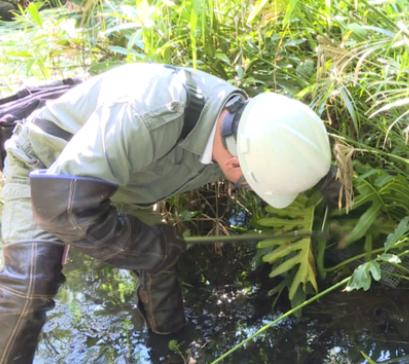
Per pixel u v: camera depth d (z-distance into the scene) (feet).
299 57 6.75
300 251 6.56
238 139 4.71
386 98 5.67
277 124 4.65
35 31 8.12
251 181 4.81
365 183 6.10
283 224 6.59
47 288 5.23
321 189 6.28
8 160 5.55
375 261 5.48
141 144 4.58
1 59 8.46
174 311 6.49
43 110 5.30
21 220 5.28
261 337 6.51
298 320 6.63
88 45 7.60
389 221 6.44
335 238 6.59
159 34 6.64
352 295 6.75
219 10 6.81
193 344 6.51
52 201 4.58
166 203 7.53
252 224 7.11
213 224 7.59
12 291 5.20
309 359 6.20
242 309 6.92
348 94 5.97
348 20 6.48
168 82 4.75
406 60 5.67
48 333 6.70
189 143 4.84
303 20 6.40
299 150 4.65
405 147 5.98
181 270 7.52
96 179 4.52
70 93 5.19
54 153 5.28
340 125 6.43
